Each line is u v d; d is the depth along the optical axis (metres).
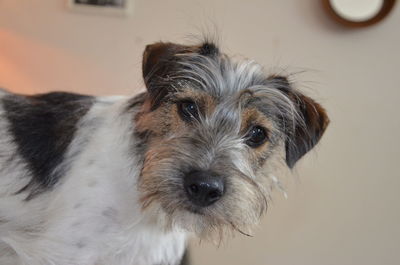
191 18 0.67
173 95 0.41
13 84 0.70
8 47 0.70
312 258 0.67
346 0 0.64
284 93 0.45
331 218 0.66
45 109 0.45
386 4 0.63
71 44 0.69
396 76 0.64
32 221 0.43
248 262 0.68
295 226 0.67
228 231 0.46
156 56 0.42
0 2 0.69
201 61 0.43
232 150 0.41
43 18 0.69
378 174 0.65
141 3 0.68
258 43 0.66
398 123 0.64
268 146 0.44
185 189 0.39
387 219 0.65
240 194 0.40
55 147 0.44
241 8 0.66
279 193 0.66
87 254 0.42
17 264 0.44
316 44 0.65
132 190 0.42
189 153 0.39
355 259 0.66
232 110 0.42
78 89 0.69
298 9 0.66
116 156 0.42
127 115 0.43
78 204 0.42
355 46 0.65
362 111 0.65
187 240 0.54
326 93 0.65
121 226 0.42
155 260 0.45
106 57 0.68
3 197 0.44
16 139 0.44
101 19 0.68
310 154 0.65
